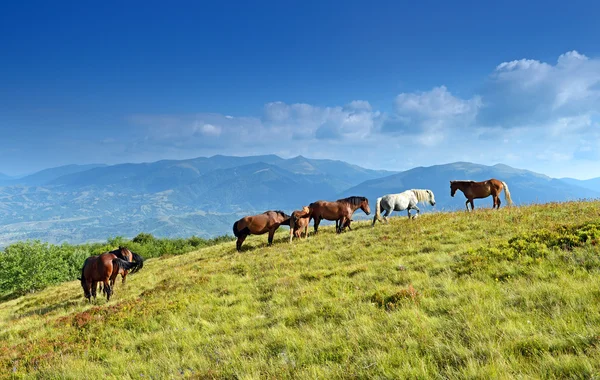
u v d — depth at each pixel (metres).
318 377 5.30
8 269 39.03
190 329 9.46
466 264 10.29
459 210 21.52
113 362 8.10
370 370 5.16
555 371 4.15
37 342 10.78
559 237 10.34
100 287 18.59
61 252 47.78
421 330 6.08
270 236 22.78
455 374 4.51
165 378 6.64
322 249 17.75
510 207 19.66
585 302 5.83
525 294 6.84
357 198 21.75
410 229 17.83
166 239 73.81
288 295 11.02
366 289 10.15
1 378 8.37
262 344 7.30
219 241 63.84
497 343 5.00
